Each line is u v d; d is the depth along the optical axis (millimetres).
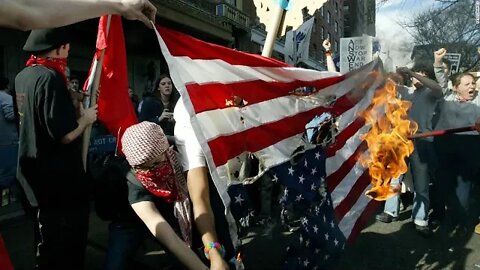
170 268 2863
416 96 4367
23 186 2365
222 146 2143
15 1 1212
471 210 4832
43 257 2350
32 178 2309
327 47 4793
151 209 2180
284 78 2600
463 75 4176
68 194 2340
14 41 7465
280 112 2539
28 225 4312
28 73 2311
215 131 2125
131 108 2555
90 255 3516
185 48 2082
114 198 2375
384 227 4434
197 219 2029
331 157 2957
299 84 2701
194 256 2078
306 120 2725
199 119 2078
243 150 2281
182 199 2234
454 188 4383
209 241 1979
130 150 2094
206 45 2189
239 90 2307
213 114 2150
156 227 2117
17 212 4504
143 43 10492
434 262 3557
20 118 2340
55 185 2295
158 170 2137
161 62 11992
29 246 3748
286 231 3949
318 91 2889
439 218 4531
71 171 2350
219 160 2121
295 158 2607
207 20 12477
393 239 4078
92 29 8609
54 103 2232
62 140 2268
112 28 2396
